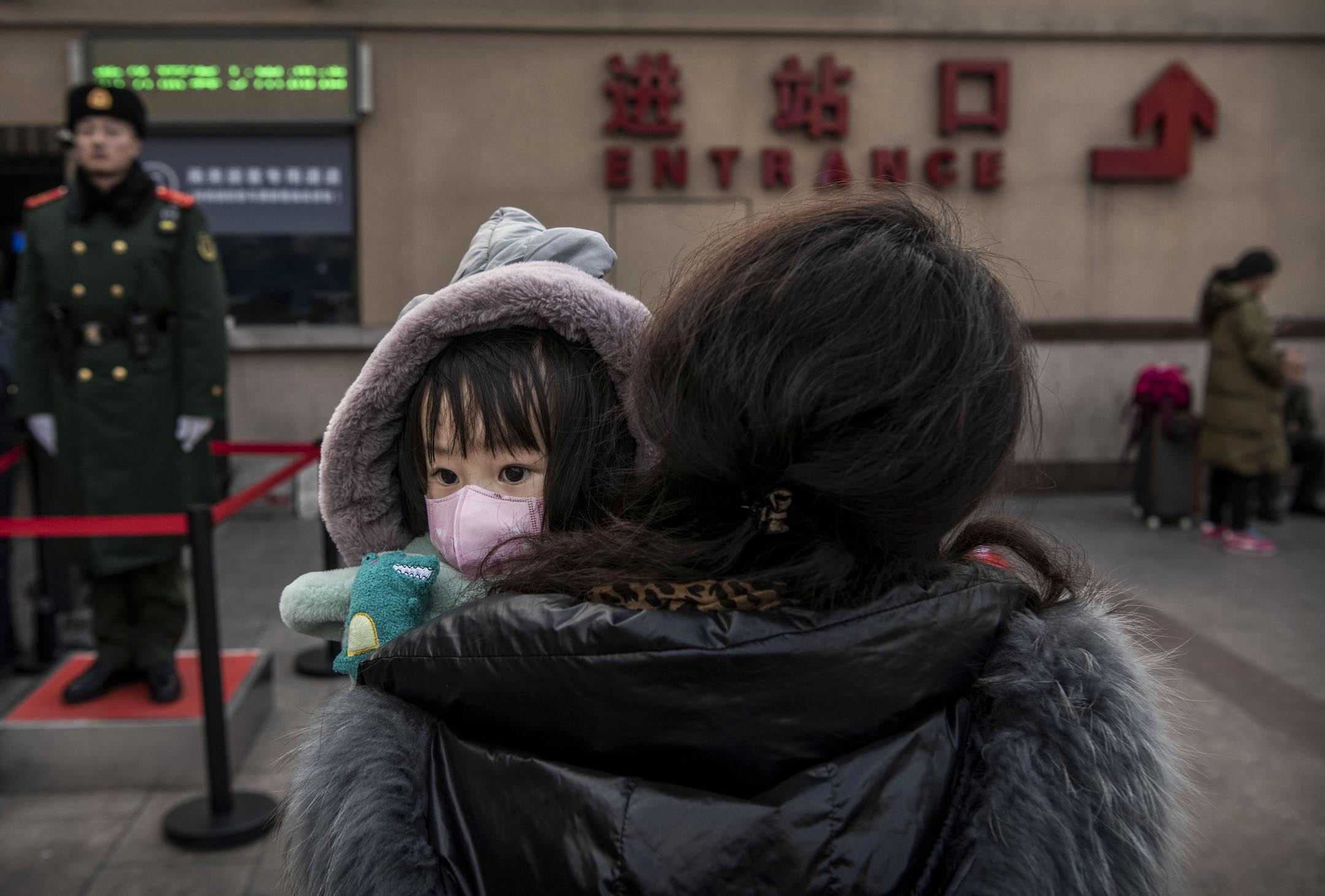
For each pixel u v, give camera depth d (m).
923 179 7.23
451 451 0.97
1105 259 7.39
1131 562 5.54
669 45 6.96
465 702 0.69
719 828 0.62
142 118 3.20
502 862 0.65
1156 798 0.69
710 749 0.65
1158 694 0.77
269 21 6.62
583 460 0.95
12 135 6.53
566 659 0.66
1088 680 0.70
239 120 6.64
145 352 3.19
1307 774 3.11
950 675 0.69
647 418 0.72
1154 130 7.35
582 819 0.63
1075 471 7.37
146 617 3.26
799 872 0.62
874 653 0.66
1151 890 0.67
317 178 6.84
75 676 3.41
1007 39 7.20
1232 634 4.37
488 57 6.86
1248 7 7.32
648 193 7.00
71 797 3.00
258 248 6.84
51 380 3.23
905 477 0.63
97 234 3.16
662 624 0.66
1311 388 7.59
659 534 0.74
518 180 6.93
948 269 0.67
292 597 1.00
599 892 0.62
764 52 7.02
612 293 0.97
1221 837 2.76
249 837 2.72
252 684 3.36
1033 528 0.88
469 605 0.73
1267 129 7.45
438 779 0.70
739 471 0.67
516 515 0.95
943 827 0.66
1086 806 0.66
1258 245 7.50
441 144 6.86
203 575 2.70
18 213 6.57
